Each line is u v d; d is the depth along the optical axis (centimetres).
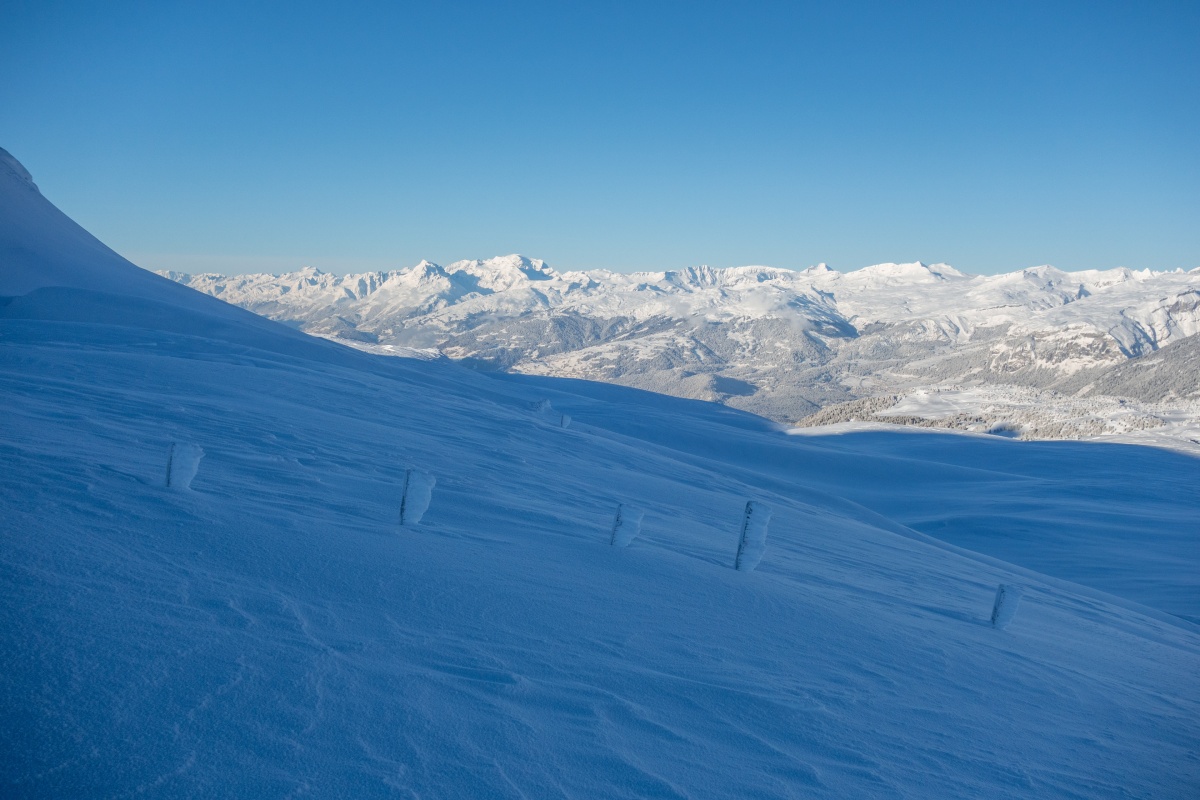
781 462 6059
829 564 1068
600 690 339
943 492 5322
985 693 512
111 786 191
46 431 735
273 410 1358
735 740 318
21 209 6512
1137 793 371
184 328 4309
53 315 4097
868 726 378
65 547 372
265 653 297
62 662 251
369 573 449
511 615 430
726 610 557
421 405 2194
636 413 7306
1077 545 3475
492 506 813
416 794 219
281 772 216
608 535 776
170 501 515
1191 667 933
